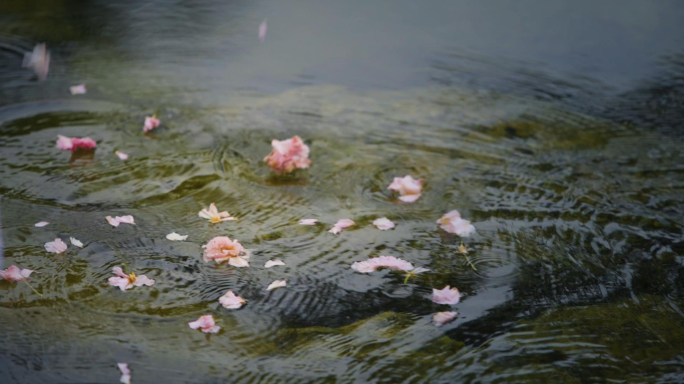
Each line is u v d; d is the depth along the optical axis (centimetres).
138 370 185
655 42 546
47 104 386
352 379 187
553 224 277
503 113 404
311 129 370
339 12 616
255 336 204
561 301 226
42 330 199
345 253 251
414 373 190
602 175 325
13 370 183
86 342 196
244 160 328
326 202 290
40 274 227
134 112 381
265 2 647
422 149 349
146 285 224
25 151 324
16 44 498
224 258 240
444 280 237
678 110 417
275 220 273
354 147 348
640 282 238
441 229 271
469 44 539
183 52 500
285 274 236
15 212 267
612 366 194
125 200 283
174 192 293
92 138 343
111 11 602
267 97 418
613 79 470
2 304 210
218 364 190
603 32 569
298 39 541
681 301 228
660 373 191
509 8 634
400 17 604
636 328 212
